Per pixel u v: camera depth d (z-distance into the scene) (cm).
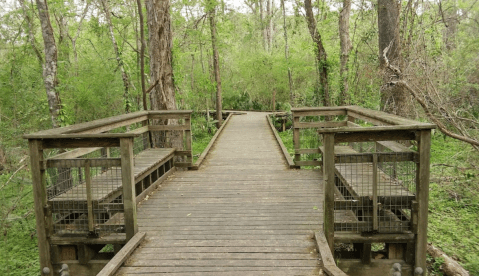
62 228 404
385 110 701
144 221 461
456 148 913
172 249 381
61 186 485
